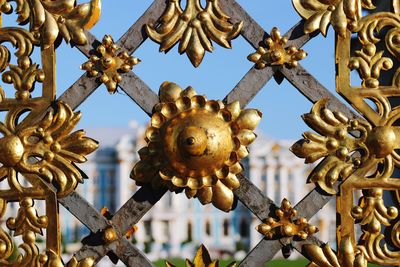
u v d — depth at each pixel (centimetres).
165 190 234
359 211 229
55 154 235
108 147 2919
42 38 238
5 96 239
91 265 231
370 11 245
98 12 239
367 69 233
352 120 232
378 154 230
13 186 236
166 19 236
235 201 232
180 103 230
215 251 2917
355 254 228
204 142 223
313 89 233
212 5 237
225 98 232
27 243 234
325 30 234
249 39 235
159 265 2238
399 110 231
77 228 2666
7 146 233
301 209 230
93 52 238
